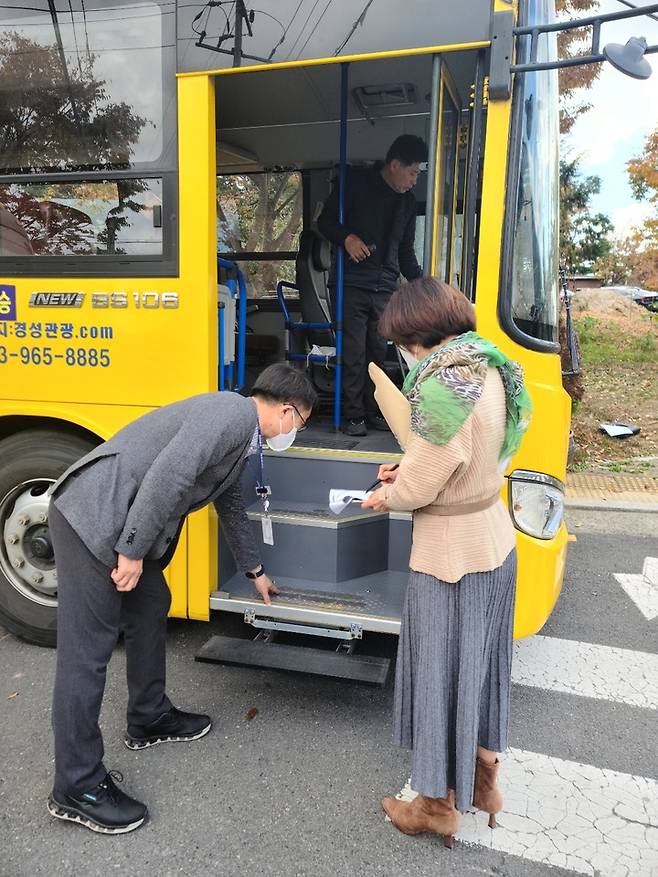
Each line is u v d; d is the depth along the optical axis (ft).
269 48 8.79
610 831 7.43
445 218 11.62
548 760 8.67
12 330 10.04
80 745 7.02
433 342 6.47
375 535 9.99
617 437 26.61
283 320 17.15
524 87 8.38
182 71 9.08
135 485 6.88
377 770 8.26
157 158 9.29
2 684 10.03
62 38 9.40
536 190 9.06
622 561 16.06
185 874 6.70
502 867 6.89
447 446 5.96
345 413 12.21
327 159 15.71
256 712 9.41
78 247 9.75
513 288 8.71
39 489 10.72
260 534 9.91
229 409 6.92
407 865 6.87
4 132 9.74
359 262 11.82
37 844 7.04
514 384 6.46
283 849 7.02
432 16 8.32
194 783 7.97
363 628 8.84
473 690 6.41
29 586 10.88
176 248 9.34
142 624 8.03
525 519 8.93
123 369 9.71
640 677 10.82
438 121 9.04
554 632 12.37
